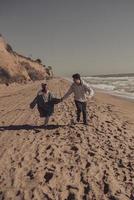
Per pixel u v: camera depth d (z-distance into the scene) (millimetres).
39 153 8906
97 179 7152
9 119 14359
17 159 8375
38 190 6555
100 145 9906
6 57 61781
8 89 38594
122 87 57688
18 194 6379
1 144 9852
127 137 11266
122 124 14117
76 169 7730
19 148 9383
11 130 11898
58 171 7578
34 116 15148
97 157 8633
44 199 6195
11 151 9070
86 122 12883
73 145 9742
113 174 7445
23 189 6590
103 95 36031
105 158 8594
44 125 12602
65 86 48969
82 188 6723
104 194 6438
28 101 22312
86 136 10992
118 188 6695
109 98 31750
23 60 86750
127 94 39531
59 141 10242
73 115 15383
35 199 6184
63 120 14000
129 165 8086
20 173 7418
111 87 60125
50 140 10352
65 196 6363
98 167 7879
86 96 12406
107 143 10188
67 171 7598
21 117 14898
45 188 6660
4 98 24953
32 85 52688
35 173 7406
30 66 87812
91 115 15750
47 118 12430
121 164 8141
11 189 6594
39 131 11703
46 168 7758
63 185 6832
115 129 12609
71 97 25625
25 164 8008
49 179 7105
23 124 13109
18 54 88625
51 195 6363
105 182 6965
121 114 18078
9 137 10766
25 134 11203
